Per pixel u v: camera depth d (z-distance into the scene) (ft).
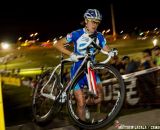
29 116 23.90
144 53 27.50
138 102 22.82
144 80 22.91
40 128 15.81
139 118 15.25
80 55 13.60
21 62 73.92
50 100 15.24
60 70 14.71
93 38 13.76
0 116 13.38
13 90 34.45
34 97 15.92
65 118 17.43
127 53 69.31
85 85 14.32
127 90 22.70
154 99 22.61
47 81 15.30
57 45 14.06
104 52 13.69
